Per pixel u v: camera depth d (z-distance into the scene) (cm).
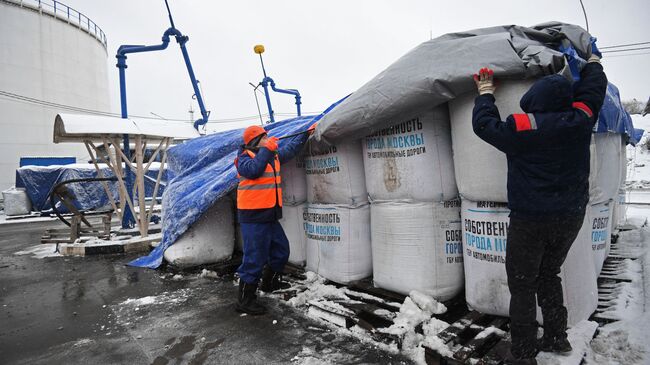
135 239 657
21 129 2183
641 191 1287
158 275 464
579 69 210
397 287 290
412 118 268
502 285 238
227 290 389
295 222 400
